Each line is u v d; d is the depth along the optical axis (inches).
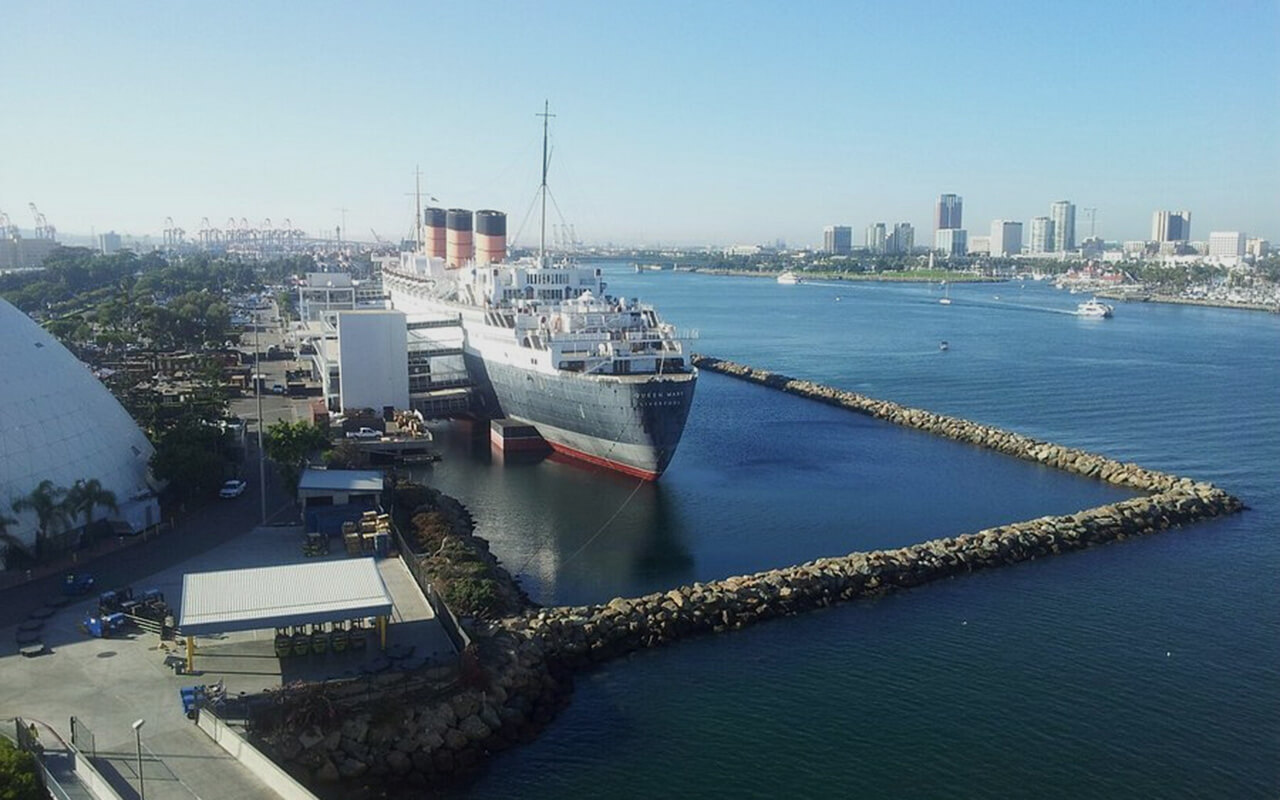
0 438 3004.4
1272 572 3432.6
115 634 2393.0
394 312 5575.8
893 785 2096.5
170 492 3587.6
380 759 2085.4
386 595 2332.7
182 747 1876.2
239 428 4702.3
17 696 2064.5
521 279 5925.2
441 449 5334.6
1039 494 4571.9
